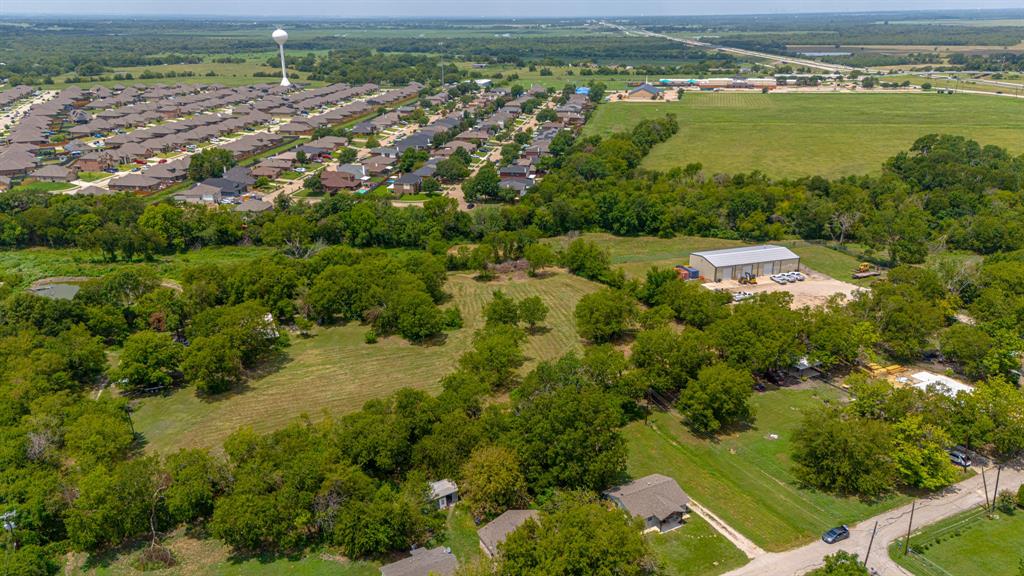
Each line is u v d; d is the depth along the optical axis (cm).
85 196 18012
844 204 16625
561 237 17262
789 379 10188
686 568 6412
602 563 5766
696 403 8525
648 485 7294
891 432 7744
